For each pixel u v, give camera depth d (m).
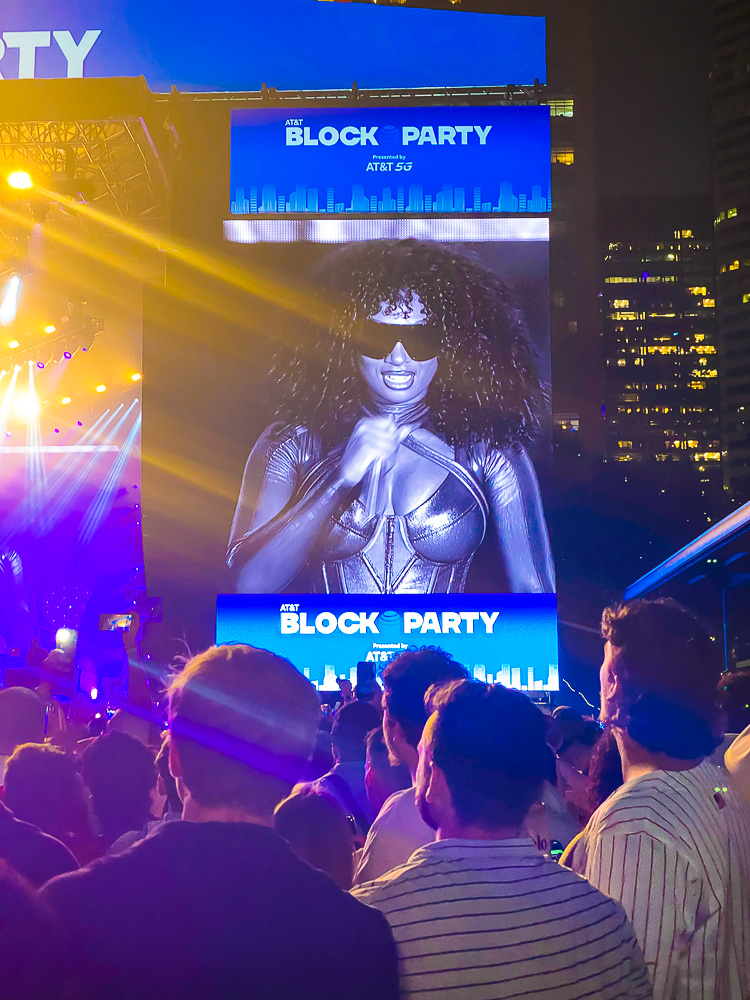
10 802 2.45
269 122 13.45
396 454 12.94
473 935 1.52
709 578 14.78
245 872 1.40
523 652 12.54
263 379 13.17
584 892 1.63
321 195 13.36
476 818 1.63
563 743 4.03
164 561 12.89
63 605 20.28
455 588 12.70
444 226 13.28
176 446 13.12
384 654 12.62
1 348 16.22
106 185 13.76
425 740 1.72
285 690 1.56
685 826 1.77
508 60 13.63
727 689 2.76
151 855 1.41
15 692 3.10
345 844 2.45
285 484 12.98
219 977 1.33
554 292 37.62
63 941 1.34
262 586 12.80
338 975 1.37
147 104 12.30
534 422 12.93
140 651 11.92
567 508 31.44
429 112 13.39
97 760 2.82
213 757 1.49
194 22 13.59
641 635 1.90
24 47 13.39
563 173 36.78
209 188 13.45
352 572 12.78
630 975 1.60
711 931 1.74
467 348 13.09
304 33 13.68
